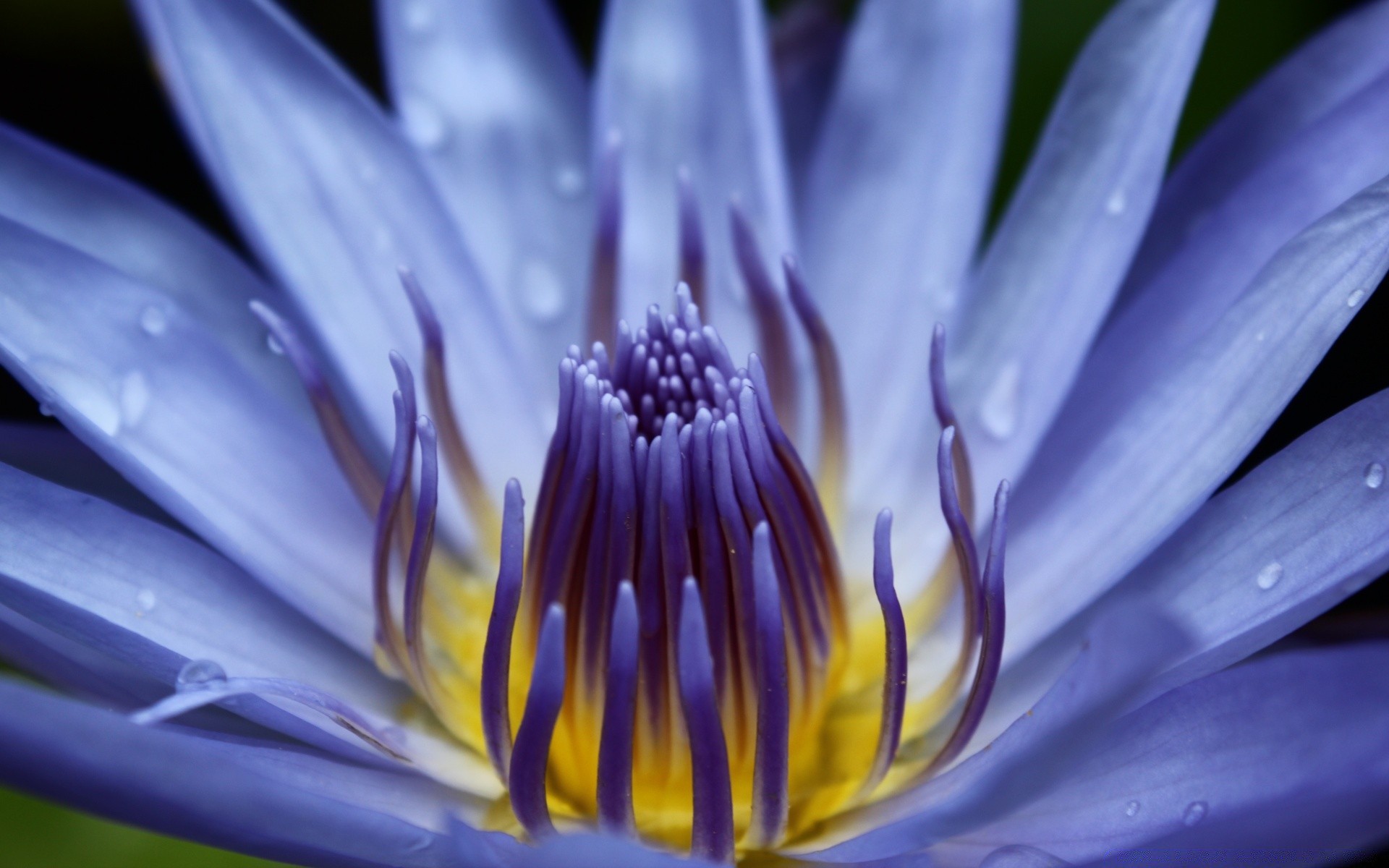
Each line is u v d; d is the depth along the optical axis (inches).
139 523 8.3
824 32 9.9
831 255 9.3
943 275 9.2
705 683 7.9
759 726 8.1
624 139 9.4
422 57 9.4
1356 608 9.1
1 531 8.2
